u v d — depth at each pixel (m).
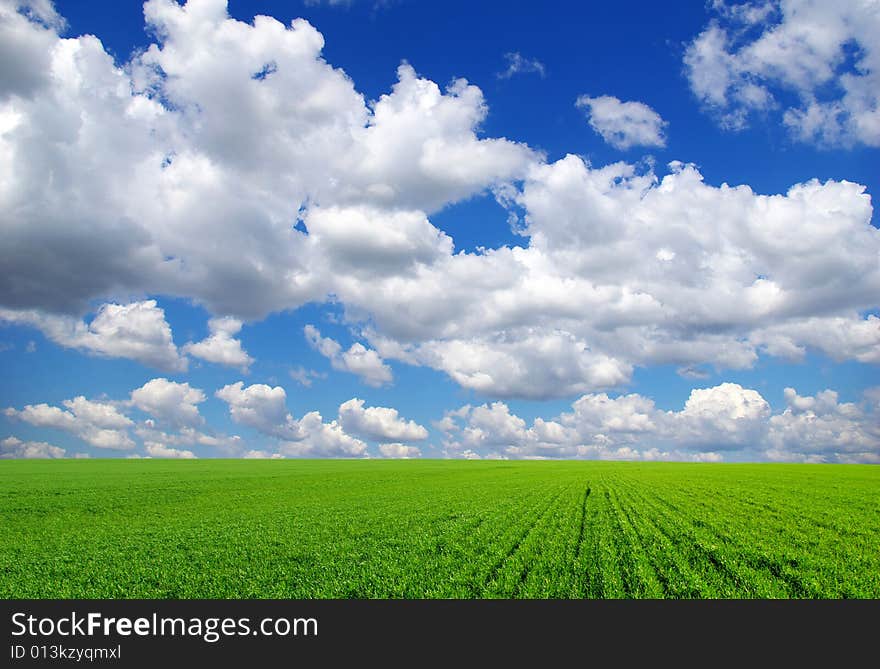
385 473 83.06
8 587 21.67
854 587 20.28
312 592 20.34
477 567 23.03
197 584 21.59
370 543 28.39
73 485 58.69
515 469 96.31
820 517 35.91
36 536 32.09
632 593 19.59
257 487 60.25
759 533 29.94
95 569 23.95
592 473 84.81
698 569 22.58
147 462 104.44
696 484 62.47
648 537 28.47
